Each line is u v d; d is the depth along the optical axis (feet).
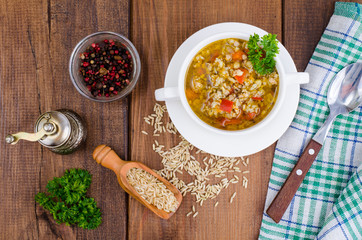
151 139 2.02
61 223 2.02
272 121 1.84
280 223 1.98
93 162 2.02
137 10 2.00
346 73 1.94
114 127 2.01
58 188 1.98
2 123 2.05
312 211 1.97
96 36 1.97
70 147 1.95
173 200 1.98
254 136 1.85
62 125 1.87
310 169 1.98
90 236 2.02
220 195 2.01
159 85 2.00
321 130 1.93
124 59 1.94
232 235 2.01
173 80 1.84
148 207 1.94
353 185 1.90
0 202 2.04
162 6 1.99
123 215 2.02
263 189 2.00
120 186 2.01
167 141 2.02
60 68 2.03
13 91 2.04
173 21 1.99
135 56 1.93
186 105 1.71
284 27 1.98
